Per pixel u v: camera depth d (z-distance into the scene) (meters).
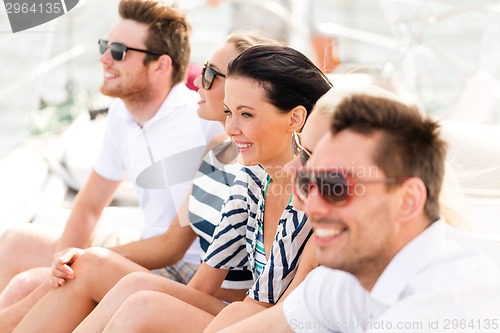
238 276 4.31
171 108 5.09
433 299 2.50
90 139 7.37
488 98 7.70
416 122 2.55
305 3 10.41
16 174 6.57
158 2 5.38
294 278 3.52
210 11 14.78
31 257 5.34
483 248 2.76
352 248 2.57
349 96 2.60
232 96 3.71
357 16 17.52
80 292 4.19
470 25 16.16
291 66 3.66
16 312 4.45
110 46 5.30
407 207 2.56
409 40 8.23
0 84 11.78
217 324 3.49
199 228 4.61
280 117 3.68
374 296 2.60
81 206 5.53
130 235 5.62
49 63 9.01
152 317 3.60
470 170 4.59
